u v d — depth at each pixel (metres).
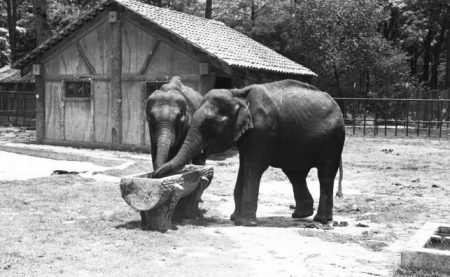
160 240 7.56
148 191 7.88
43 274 5.97
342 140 9.55
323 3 35.94
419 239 6.98
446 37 51.41
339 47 36.62
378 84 38.72
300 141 9.17
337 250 7.60
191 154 8.61
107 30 21.39
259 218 9.91
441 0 41.66
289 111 9.12
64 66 22.73
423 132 29.88
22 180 12.58
